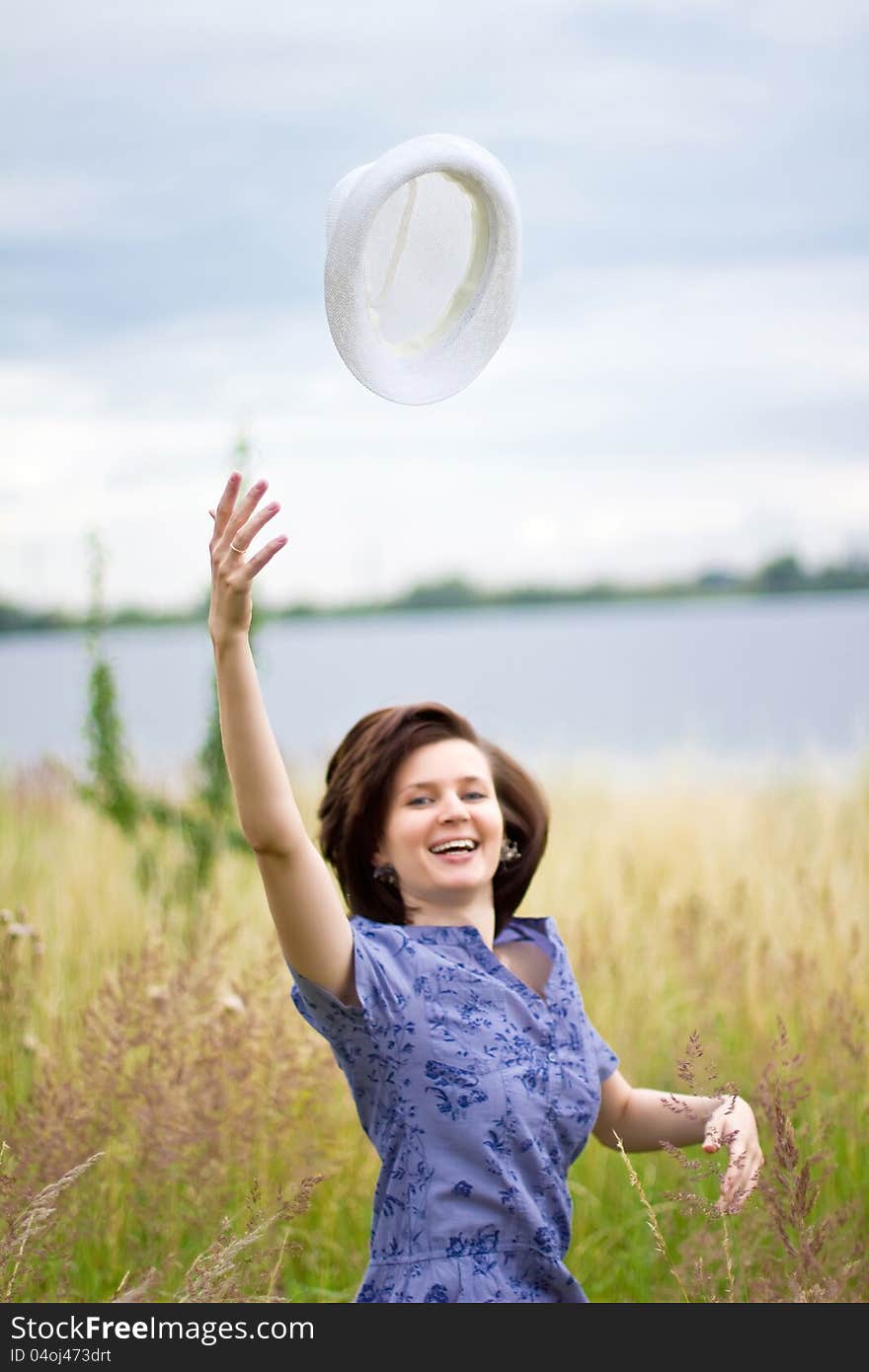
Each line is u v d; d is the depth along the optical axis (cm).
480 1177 237
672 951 484
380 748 268
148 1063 359
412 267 232
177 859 598
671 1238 361
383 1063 242
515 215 232
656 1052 437
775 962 452
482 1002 249
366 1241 368
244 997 380
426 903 268
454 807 263
